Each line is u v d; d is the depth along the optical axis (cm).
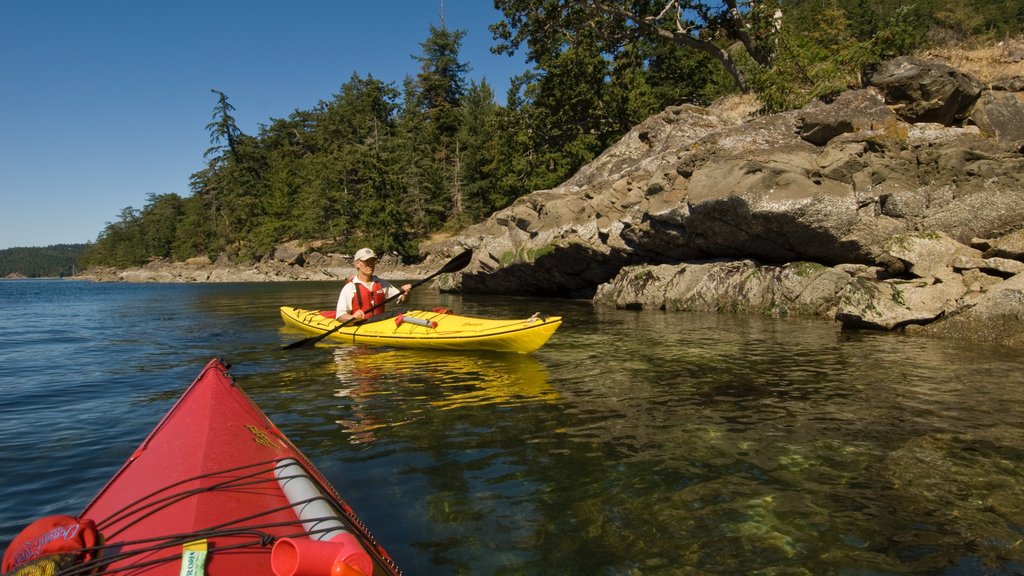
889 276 915
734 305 1098
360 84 7069
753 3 1967
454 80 6444
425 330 750
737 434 387
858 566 230
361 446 370
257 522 188
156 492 204
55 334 1006
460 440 381
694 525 264
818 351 673
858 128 1101
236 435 269
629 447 365
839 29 1792
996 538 249
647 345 744
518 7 2264
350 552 138
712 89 2798
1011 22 2891
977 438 369
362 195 4950
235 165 6894
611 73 2653
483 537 254
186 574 154
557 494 297
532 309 1284
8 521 272
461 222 4931
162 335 945
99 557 170
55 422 434
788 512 276
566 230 1467
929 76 1098
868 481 308
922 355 631
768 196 1009
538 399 484
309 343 745
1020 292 698
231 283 4288
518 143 2922
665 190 1241
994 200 857
